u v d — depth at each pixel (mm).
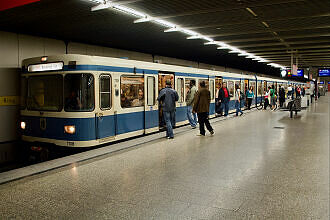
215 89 16016
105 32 11453
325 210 4105
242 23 10852
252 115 17062
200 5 8320
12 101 9969
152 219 3949
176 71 11969
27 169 6094
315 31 13102
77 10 8211
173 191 4949
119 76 8695
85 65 7684
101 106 8055
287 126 12297
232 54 20891
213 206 4316
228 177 5629
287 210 4125
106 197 4727
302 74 32312
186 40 14180
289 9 9117
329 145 8367
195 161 6812
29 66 8609
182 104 12516
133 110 9352
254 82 24156
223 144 8664
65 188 5137
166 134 9969
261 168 6180
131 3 8008
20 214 4152
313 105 26234
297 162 6586
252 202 4430
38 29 10375
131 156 7316
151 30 11500
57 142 8008
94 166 6457
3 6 7754
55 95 8039
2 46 9703
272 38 14492
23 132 8820
